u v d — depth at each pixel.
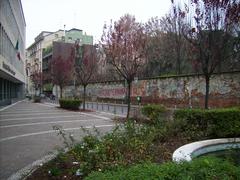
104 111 26.16
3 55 29.11
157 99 29.92
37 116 21.17
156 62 37.03
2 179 6.09
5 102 37.66
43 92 76.25
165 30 38.19
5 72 31.25
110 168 5.36
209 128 9.08
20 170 6.72
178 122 9.47
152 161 6.14
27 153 8.60
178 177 3.98
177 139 8.77
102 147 6.35
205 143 7.28
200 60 12.00
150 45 34.91
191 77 24.89
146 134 8.16
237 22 11.26
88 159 5.91
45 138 11.29
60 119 18.80
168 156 6.73
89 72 30.02
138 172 4.09
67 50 68.19
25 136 11.80
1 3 27.02
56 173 5.77
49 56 76.25
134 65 18.14
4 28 29.61
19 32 51.47
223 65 21.44
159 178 3.85
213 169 4.34
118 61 18.56
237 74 20.42
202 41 11.54
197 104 24.08
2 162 7.54
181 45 34.06
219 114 9.16
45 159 7.65
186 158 5.47
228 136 9.10
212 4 11.12
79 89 52.03
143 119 12.68
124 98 37.62
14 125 15.54
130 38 18.25
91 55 30.61
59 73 40.09
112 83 41.19
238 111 9.23
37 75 74.19
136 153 6.46
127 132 7.93
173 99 27.28
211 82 22.39
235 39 12.86
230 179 4.22
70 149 7.19
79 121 17.44
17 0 45.97
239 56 19.11
